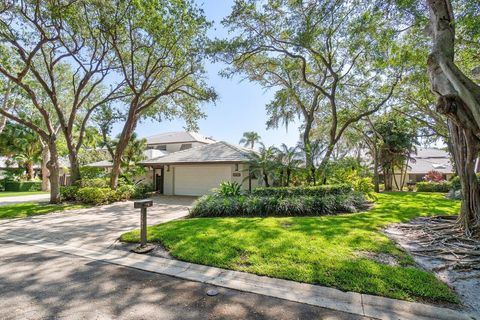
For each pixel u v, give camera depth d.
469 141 5.54
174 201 14.23
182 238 5.54
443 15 5.22
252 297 3.31
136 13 10.37
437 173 24.56
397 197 14.01
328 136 18.45
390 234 6.03
